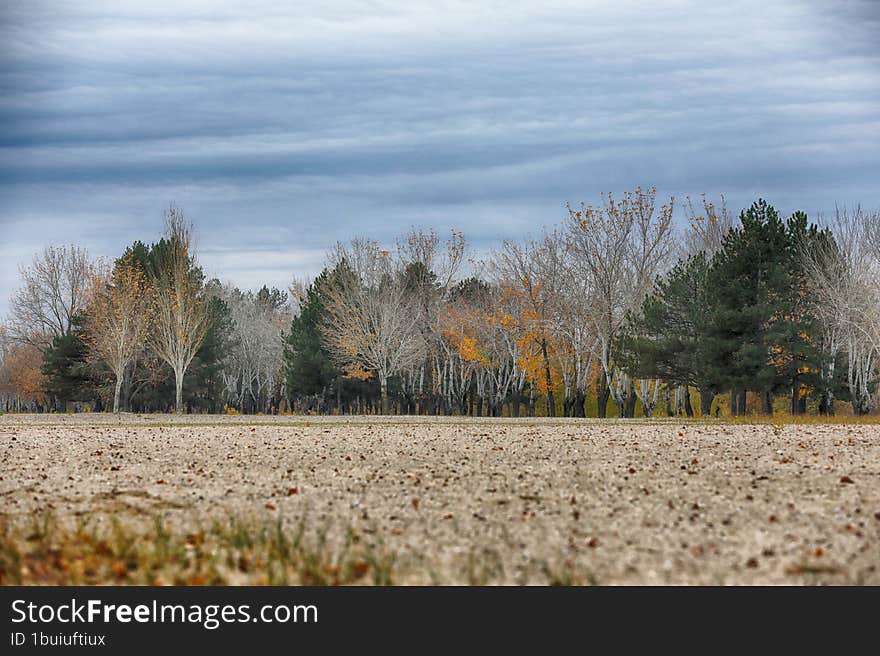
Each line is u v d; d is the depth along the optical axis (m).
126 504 15.77
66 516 14.66
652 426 39.00
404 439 29.92
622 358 62.25
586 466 20.42
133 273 73.19
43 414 61.69
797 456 22.36
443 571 11.26
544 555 11.73
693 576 10.82
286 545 12.12
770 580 10.66
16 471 20.42
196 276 75.38
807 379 54.06
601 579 10.76
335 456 23.50
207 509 15.24
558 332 70.56
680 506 14.70
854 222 64.19
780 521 13.37
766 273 53.94
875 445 25.80
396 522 13.84
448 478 18.50
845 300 57.25
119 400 73.38
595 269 67.62
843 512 14.02
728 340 53.62
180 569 11.48
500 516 14.14
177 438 31.45
